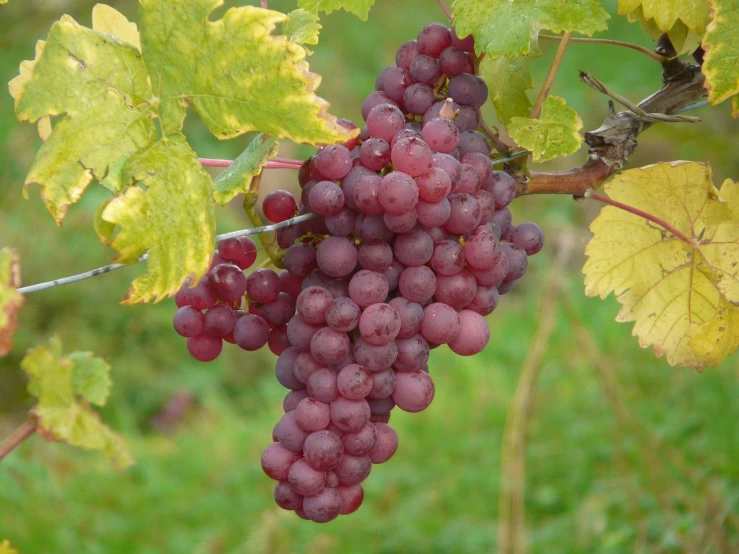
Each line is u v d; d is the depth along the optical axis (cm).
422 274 56
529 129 61
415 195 54
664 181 66
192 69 55
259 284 59
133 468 189
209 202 55
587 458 161
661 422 162
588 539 139
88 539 165
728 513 121
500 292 62
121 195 53
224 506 175
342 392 56
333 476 57
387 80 62
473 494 167
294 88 54
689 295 68
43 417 55
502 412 193
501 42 60
